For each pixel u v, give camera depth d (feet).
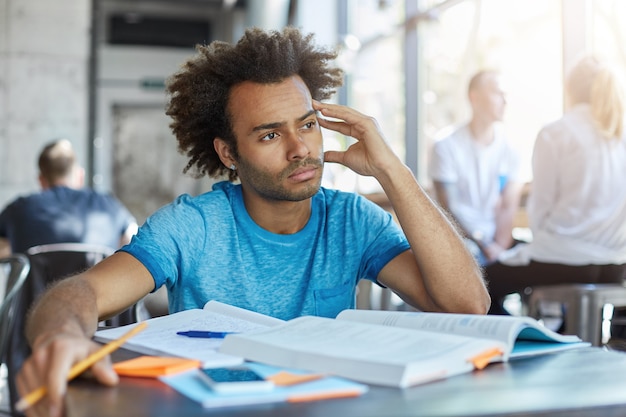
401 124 17.19
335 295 4.76
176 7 28.96
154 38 29.30
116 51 28.94
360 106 19.13
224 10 29.12
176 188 29.37
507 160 12.41
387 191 4.56
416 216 4.46
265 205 4.68
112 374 2.40
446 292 4.44
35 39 23.71
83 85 23.98
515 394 2.26
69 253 9.09
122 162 29.09
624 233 9.46
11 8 23.57
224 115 4.74
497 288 10.12
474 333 2.97
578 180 9.38
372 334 2.88
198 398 2.15
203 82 4.83
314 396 2.21
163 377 2.47
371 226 4.94
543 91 12.00
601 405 2.12
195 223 4.63
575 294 8.00
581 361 2.84
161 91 29.25
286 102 4.42
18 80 23.66
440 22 15.46
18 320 8.59
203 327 3.40
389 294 11.76
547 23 11.89
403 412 2.04
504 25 13.06
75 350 2.43
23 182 23.68
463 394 2.26
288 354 2.66
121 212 11.93
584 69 9.38
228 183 5.02
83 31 23.93
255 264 4.70
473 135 12.38
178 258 4.56
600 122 9.28
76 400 2.20
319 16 20.75
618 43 10.12
